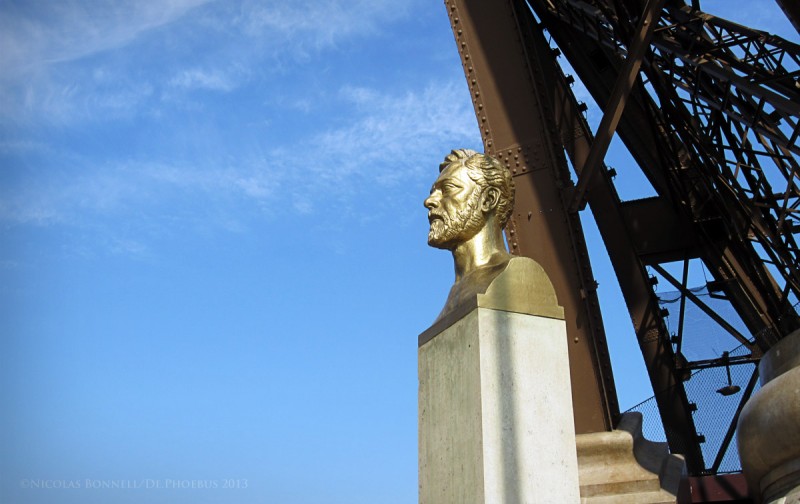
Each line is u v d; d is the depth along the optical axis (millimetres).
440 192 8703
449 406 7746
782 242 18250
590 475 12531
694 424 16859
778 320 19703
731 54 16266
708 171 20531
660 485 12203
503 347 7477
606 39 18031
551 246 14445
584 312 14164
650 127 21438
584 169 14234
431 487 7855
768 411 9133
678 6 17109
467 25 15492
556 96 20828
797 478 9016
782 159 18875
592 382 13820
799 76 14461
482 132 15148
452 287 8492
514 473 7082
